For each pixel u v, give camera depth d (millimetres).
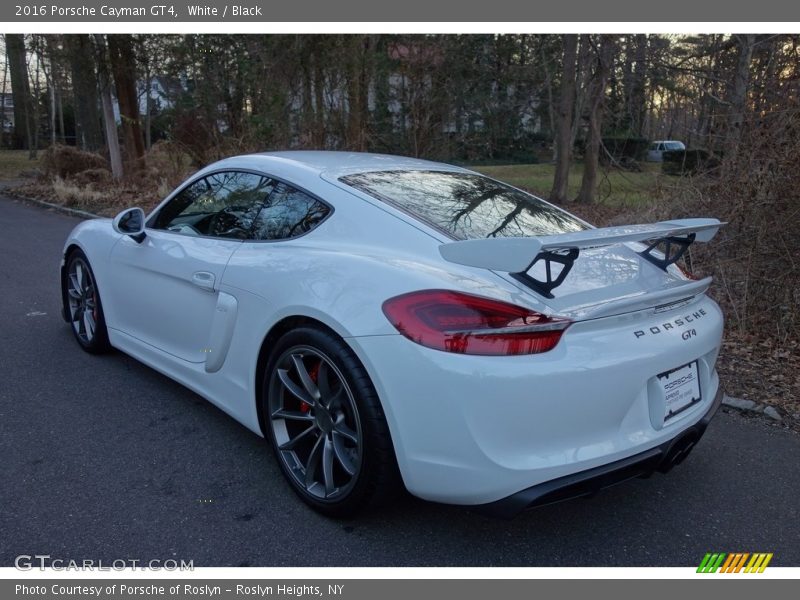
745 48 7797
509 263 2221
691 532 2795
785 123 5164
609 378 2318
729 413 4055
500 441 2219
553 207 3549
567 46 15086
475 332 2238
